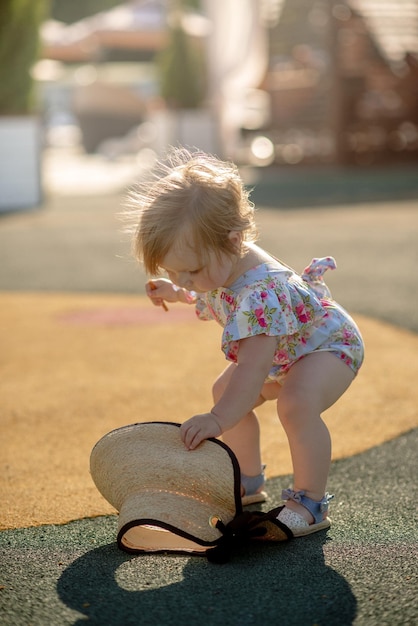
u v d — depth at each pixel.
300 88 16.91
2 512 2.48
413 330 4.77
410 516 2.38
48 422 3.38
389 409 3.42
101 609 1.87
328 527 2.33
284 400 2.30
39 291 6.36
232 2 17.27
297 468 2.31
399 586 1.95
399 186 12.88
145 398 3.68
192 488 2.19
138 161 20.78
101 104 24.72
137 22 25.09
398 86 16.19
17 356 4.49
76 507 2.51
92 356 4.45
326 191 12.64
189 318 5.34
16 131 11.80
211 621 1.81
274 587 1.96
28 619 1.83
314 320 2.38
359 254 7.28
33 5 11.36
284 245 7.81
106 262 7.47
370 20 15.49
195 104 16.91
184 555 2.16
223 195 2.22
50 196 13.30
